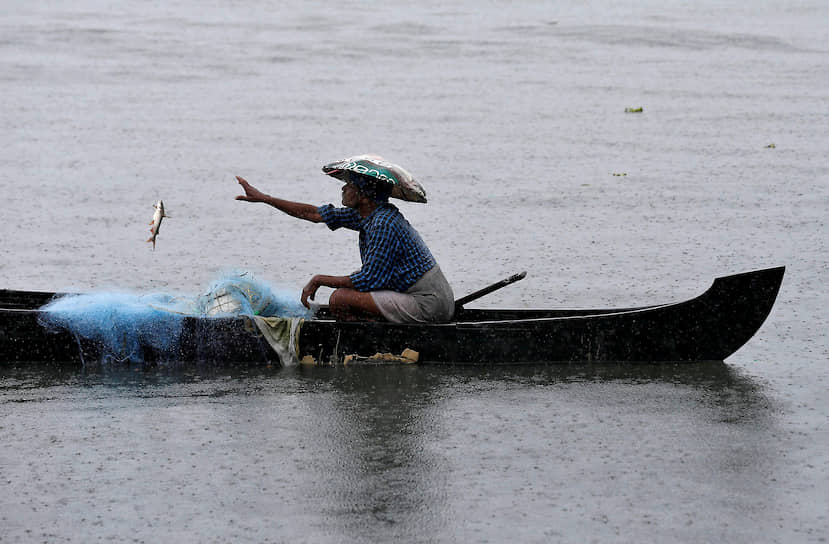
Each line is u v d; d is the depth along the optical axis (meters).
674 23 131.50
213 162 58.91
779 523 21.03
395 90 84.19
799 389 27.97
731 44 113.19
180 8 143.25
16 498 22.08
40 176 55.25
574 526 20.92
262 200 31.03
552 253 42.25
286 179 55.06
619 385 28.38
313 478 22.91
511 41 114.50
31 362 30.23
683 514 21.36
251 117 72.50
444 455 24.05
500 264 40.78
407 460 23.80
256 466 23.50
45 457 23.94
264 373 29.45
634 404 27.00
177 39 111.94
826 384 28.30
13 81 85.12
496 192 52.81
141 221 46.97
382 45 110.06
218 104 77.38
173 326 29.94
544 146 64.12
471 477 22.95
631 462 23.62
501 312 32.00
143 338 30.02
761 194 52.06
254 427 25.58
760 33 122.25
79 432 25.30
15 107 74.69
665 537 20.53
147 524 21.03
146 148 62.44
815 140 65.50
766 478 22.86
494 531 20.73
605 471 23.20
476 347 29.73
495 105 78.06
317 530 20.80
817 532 20.67
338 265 40.91
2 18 126.94
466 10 146.38
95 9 139.88
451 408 26.77
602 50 108.38
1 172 55.97
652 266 40.25
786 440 24.75
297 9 144.62
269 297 31.58
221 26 123.88
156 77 88.75
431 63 98.69
